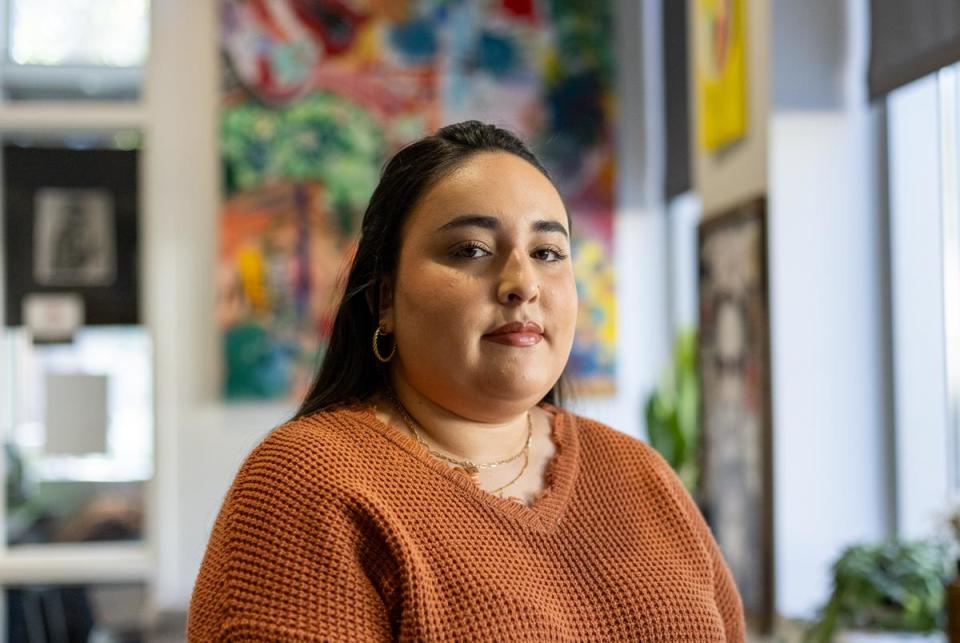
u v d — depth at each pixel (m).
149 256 5.45
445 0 5.56
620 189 5.68
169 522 5.43
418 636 1.16
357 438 1.30
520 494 1.36
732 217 3.66
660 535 1.39
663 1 5.44
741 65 3.63
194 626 1.20
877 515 3.69
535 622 1.20
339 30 5.50
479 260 1.30
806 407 3.70
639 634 1.27
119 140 5.54
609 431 1.50
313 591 1.15
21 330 5.48
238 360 5.38
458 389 1.31
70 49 5.52
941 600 2.86
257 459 1.26
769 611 3.40
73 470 5.46
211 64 5.49
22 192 5.51
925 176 3.59
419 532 1.23
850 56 3.69
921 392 3.62
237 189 5.41
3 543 5.41
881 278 3.69
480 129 1.40
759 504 3.46
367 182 5.47
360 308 1.42
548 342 1.32
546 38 5.61
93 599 5.40
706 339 3.97
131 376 5.50
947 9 3.00
